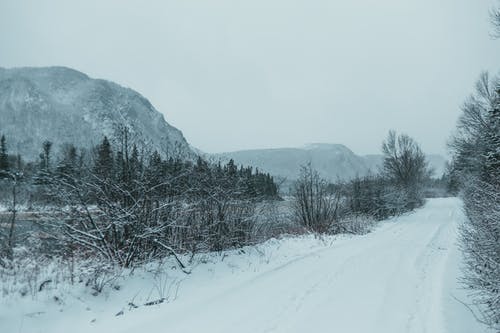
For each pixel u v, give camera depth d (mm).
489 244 5625
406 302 6379
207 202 9852
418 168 48031
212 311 5824
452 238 15227
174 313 5711
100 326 5105
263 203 12719
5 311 4715
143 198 7875
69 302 5410
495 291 5141
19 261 6422
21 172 6957
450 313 5789
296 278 8055
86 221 7504
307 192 20641
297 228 17594
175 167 9141
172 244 8539
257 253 10594
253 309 5938
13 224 6621
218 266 8688
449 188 71125
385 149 47406
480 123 24438
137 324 5230
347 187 27281
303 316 5641
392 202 32250
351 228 19094
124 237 7633
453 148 30906
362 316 5652
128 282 6598
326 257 10750
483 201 7445
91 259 6953
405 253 11547
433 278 8133
